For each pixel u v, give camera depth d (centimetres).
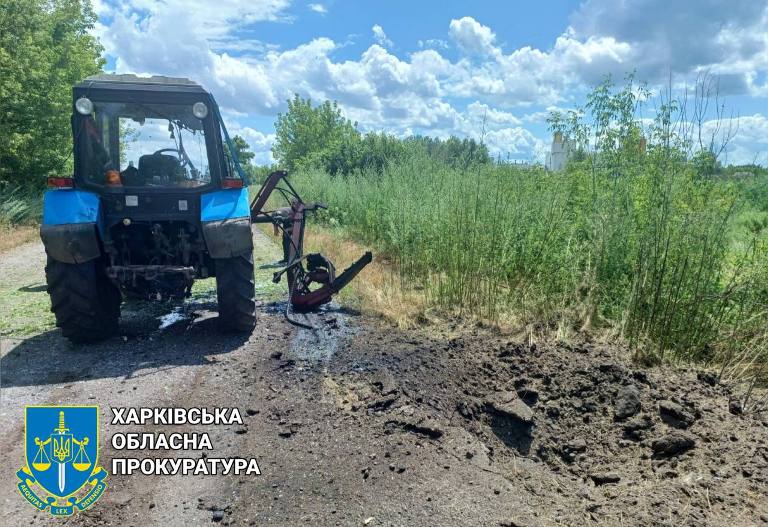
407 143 1112
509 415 342
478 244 585
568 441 328
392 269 741
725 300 433
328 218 1355
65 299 466
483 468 297
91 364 439
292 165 3422
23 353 466
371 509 256
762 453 288
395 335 489
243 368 426
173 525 248
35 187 1708
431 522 248
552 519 252
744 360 405
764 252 461
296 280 582
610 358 408
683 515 247
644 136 554
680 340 426
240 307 496
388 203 912
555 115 615
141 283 487
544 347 434
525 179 680
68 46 1812
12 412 354
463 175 742
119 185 485
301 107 3644
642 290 451
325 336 495
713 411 336
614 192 543
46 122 1647
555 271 557
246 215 491
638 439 324
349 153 1969
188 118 501
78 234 453
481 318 525
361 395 374
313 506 260
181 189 495
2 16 1534
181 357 452
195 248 499
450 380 388
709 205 466
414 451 306
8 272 867
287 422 342
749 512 247
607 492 279
